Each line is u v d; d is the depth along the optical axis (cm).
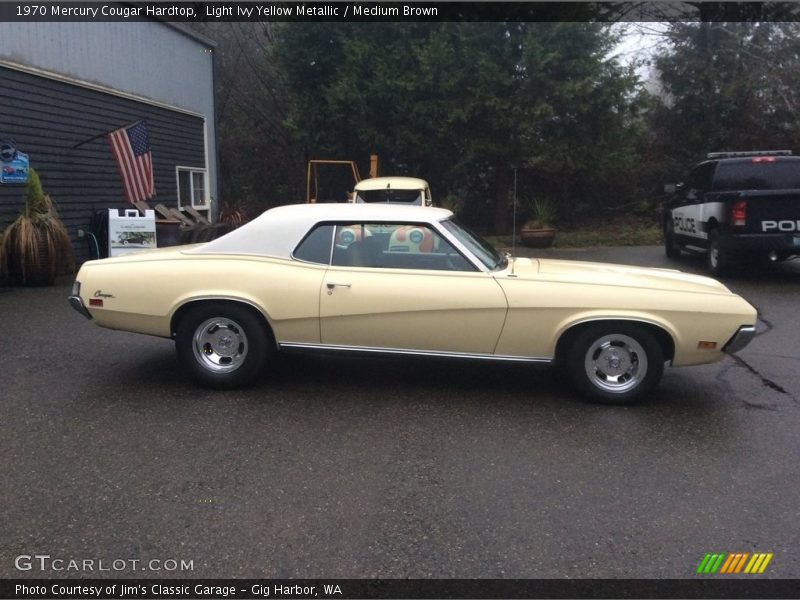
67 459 426
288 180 2300
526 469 421
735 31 1934
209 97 1780
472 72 1692
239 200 2283
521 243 1717
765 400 555
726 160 1207
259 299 536
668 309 512
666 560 327
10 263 1042
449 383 589
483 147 1723
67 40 1194
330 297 532
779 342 745
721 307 513
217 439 460
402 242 545
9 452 435
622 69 1733
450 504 377
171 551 329
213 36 2358
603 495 389
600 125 1750
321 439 463
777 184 1187
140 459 427
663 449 454
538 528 354
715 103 1972
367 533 347
